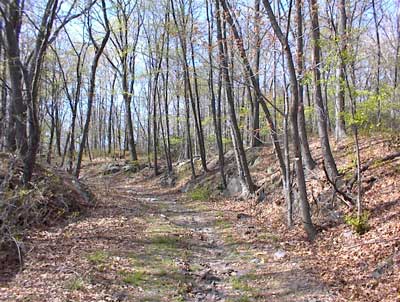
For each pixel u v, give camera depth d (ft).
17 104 37.35
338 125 53.16
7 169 32.60
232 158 76.18
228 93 57.06
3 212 28.43
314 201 39.09
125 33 93.66
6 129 42.80
